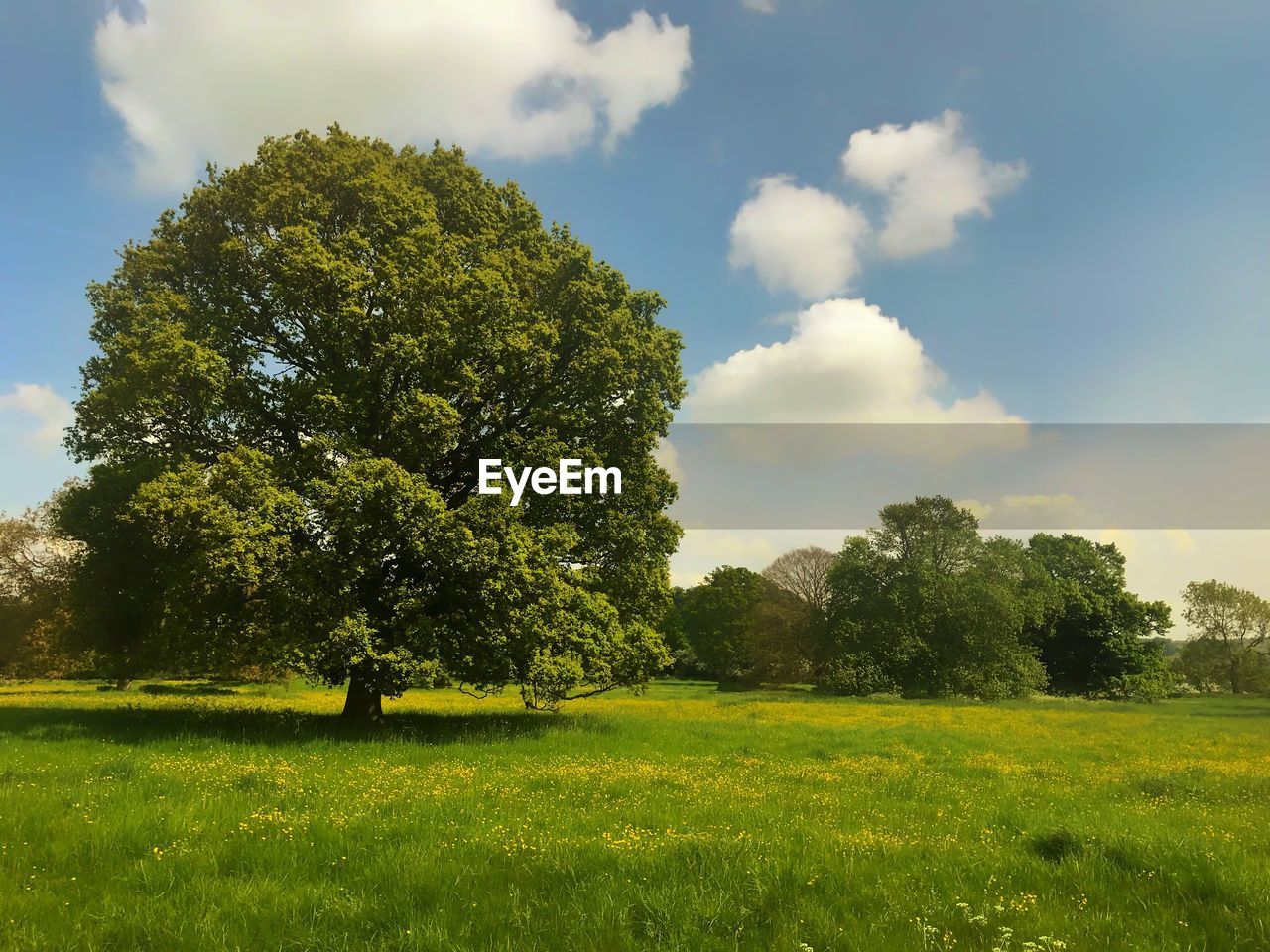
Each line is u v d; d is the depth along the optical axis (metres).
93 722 19.91
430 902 6.41
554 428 22.66
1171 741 24.55
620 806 10.69
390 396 20.78
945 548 64.12
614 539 23.73
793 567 85.50
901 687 58.47
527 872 7.19
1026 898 6.81
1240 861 7.91
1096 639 66.81
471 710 31.36
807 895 6.73
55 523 20.94
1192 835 9.23
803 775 14.52
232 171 22.30
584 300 23.23
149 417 20.11
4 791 9.78
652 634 23.91
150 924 5.81
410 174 24.11
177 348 17.95
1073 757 19.59
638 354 23.48
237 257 20.94
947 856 8.16
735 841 8.15
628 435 24.17
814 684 75.62
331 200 22.00
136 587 20.94
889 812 10.87
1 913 5.91
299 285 19.67
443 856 7.61
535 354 21.36
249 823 8.71
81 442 21.56
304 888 6.65
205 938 5.60
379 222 21.28
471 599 19.73
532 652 19.94
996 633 57.50
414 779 12.39
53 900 6.25
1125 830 9.38
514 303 21.25
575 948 5.50
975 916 6.29
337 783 11.61
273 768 12.88
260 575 17.34
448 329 20.03
